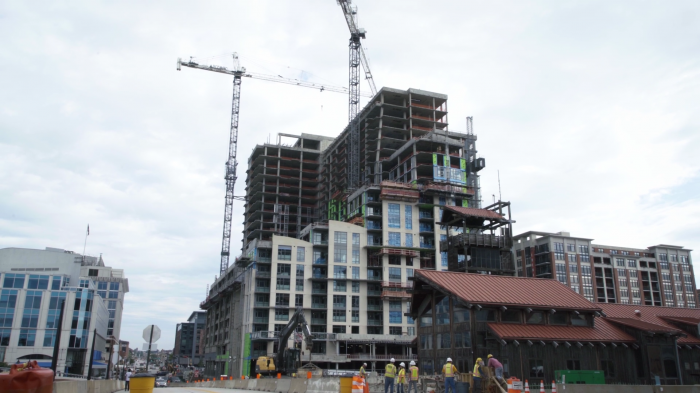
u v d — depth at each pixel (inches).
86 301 4790.8
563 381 1488.7
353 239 5334.6
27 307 4549.7
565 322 1820.9
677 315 2208.4
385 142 6466.5
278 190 7327.8
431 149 5979.3
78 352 4702.3
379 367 5083.7
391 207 5438.0
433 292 1926.7
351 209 5944.9
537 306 1734.7
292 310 5068.9
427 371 1937.7
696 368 1945.1
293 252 5231.3
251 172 7790.4
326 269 5265.8
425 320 2000.5
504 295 1758.1
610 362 1793.8
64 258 5595.5
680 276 7500.0
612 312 2124.8
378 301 5275.6
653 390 1414.9
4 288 4530.0
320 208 7347.4
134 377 1070.4
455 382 1208.8
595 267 6958.7
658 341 1847.9
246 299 5349.4
